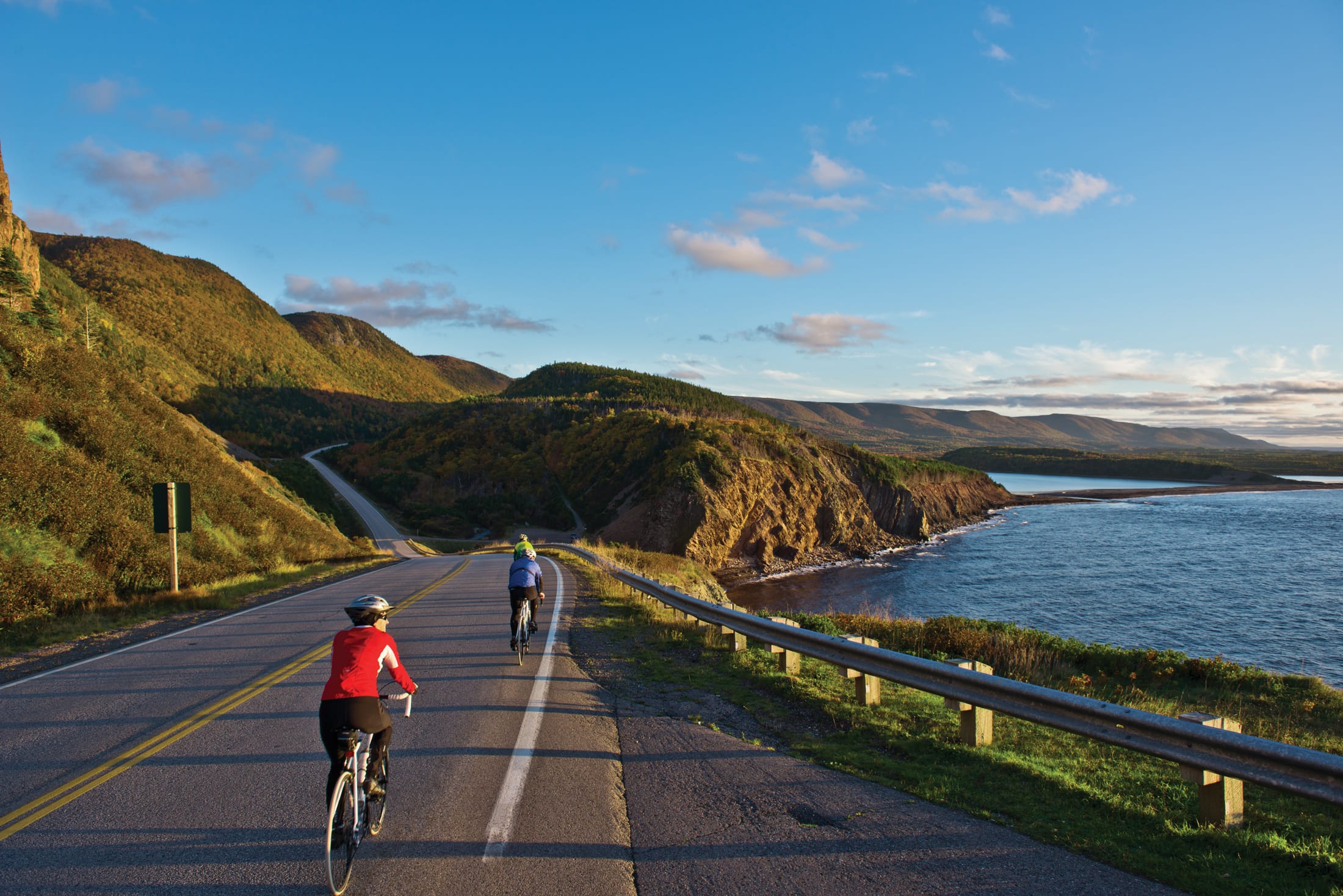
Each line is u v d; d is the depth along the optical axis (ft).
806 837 13.92
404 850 13.30
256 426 531.09
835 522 322.14
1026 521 421.59
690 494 278.46
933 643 40.55
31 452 57.88
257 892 11.92
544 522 347.97
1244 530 332.60
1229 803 14.40
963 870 12.50
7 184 204.95
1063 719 16.25
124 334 534.37
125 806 15.35
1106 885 12.00
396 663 14.14
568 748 19.25
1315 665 104.06
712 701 24.82
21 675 28.48
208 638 36.83
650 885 12.05
